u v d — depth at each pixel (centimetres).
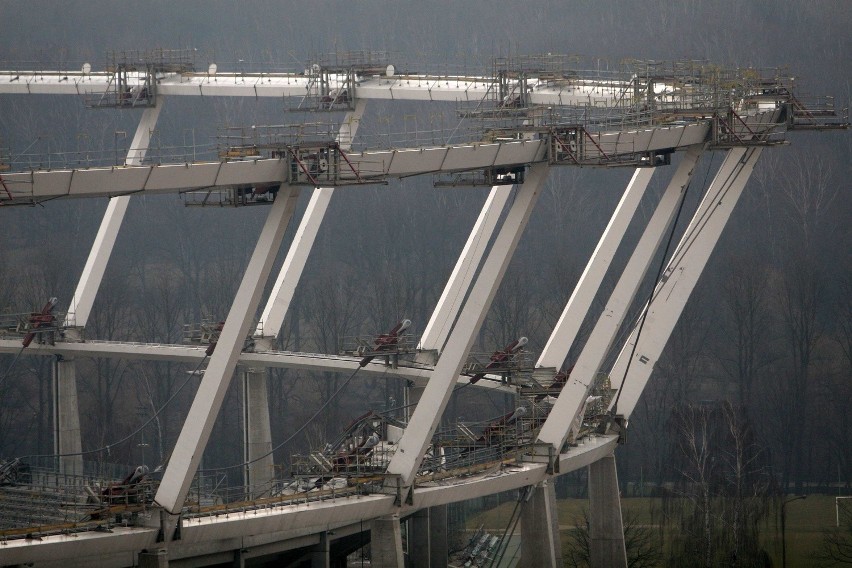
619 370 19800
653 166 17350
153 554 13088
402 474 15012
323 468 15638
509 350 19188
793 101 19362
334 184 13500
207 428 13138
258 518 13850
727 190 19350
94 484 14688
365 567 19888
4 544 12406
